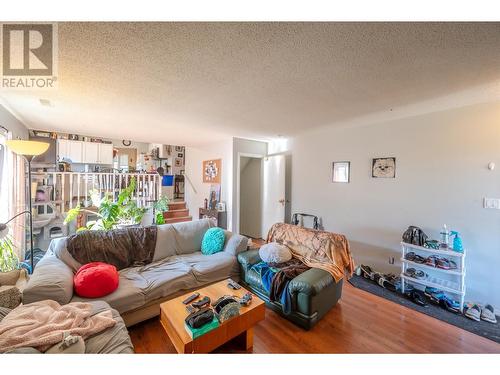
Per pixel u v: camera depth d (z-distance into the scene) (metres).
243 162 5.64
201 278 2.35
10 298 1.56
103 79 1.91
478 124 2.46
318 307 2.06
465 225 2.56
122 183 4.61
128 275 2.20
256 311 1.75
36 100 2.43
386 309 2.37
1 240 2.16
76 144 5.39
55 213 3.95
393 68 1.70
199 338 1.42
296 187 4.52
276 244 2.69
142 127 3.73
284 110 2.73
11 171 2.81
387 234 3.20
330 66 1.67
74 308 1.45
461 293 2.34
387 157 3.19
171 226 2.96
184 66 1.69
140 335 1.89
